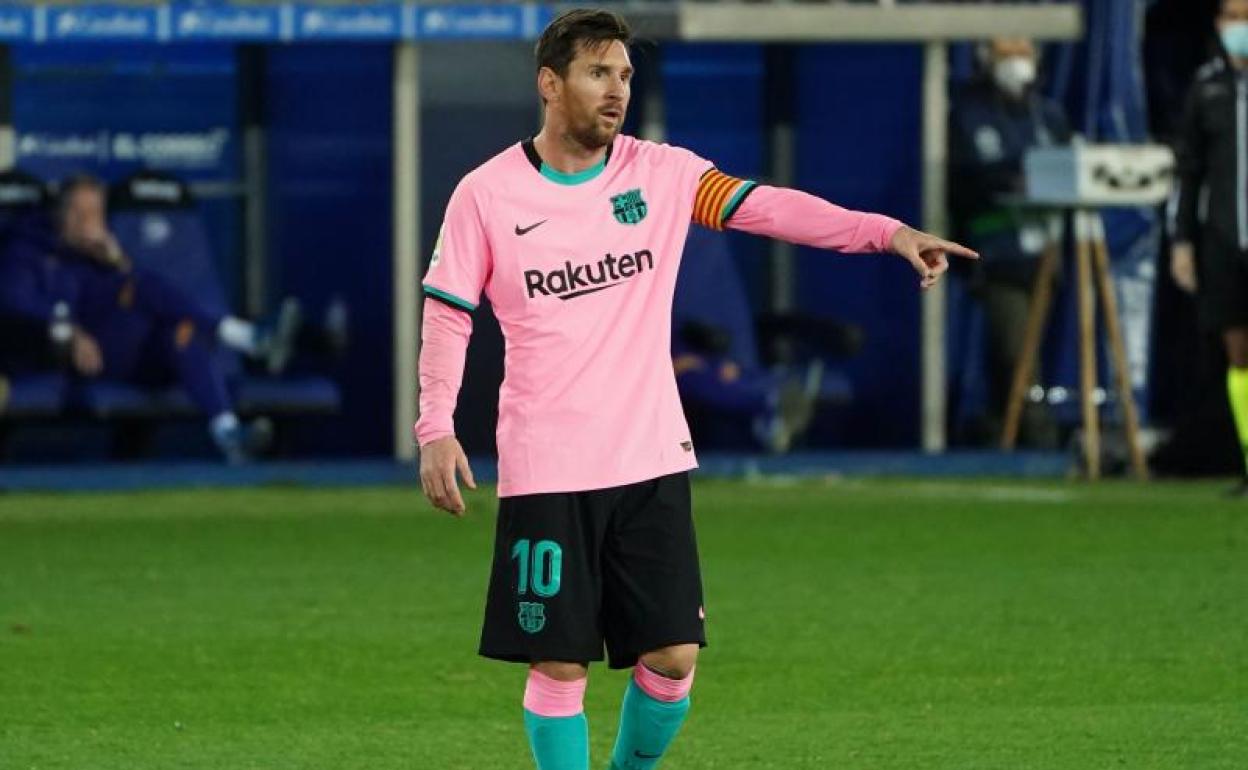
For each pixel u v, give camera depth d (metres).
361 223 62.78
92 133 61.88
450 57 63.31
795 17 60.31
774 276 65.12
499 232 22.69
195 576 42.53
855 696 31.66
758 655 34.69
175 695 31.81
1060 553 45.41
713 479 59.72
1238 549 45.97
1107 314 60.34
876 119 64.06
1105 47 64.12
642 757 23.61
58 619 37.84
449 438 22.48
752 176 65.25
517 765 27.67
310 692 32.03
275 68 62.53
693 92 64.75
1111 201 58.47
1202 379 60.69
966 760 27.75
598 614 22.94
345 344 61.06
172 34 57.03
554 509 22.66
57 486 57.28
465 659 34.41
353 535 48.38
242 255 62.69
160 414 58.69
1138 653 34.72
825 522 50.31
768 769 27.34
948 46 64.69
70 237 58.69
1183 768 27.28
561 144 22.77
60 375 58.41
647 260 22.91
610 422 22.67
